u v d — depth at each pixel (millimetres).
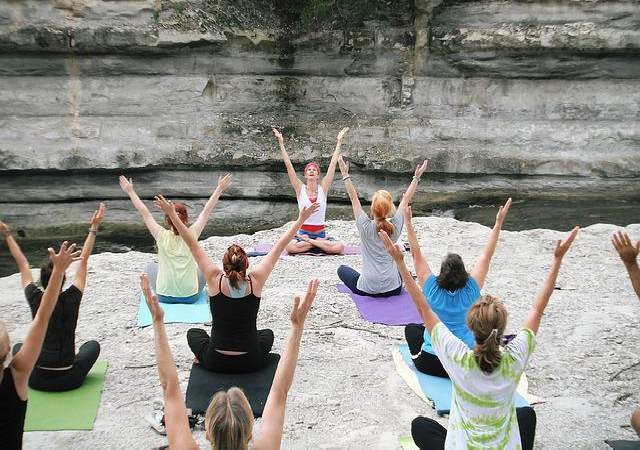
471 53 20219
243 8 20188
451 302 6211
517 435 4469
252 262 10141
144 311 8188
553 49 20016
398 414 6254
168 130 19891
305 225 10641
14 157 19078
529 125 20703
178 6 19484
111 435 5812
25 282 6254
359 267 10062
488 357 4277
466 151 20406
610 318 8383
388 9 20391
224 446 3490
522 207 20391
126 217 20031
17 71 19266
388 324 8062
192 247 6270
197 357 6508
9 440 4312
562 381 6941
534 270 10102
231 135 20078
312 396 6516
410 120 20703
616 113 20797
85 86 19609
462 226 12195
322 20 20406
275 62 20578
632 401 6621
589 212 20234
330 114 20875
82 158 19359
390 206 8398
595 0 19891
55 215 19766
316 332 7824
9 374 4273
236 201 20312
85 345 6645
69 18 19031
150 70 19859
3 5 18594
